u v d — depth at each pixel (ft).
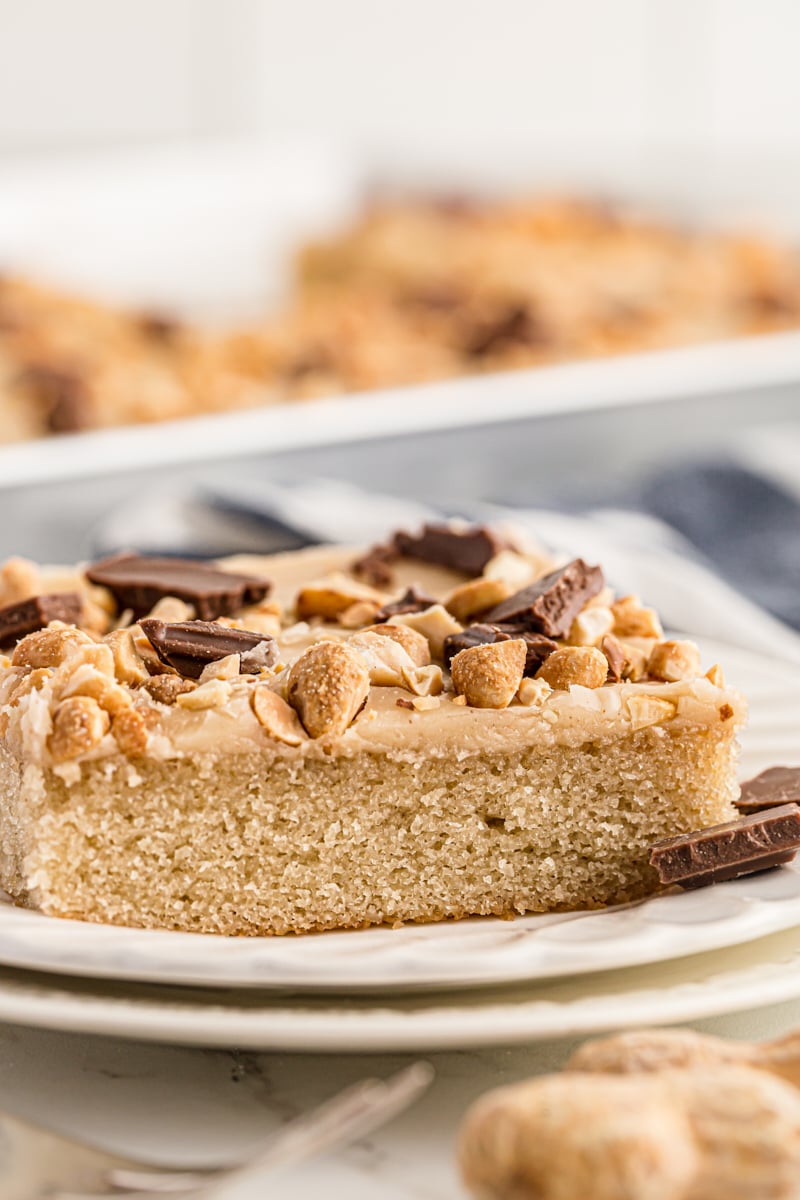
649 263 3.21
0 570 1.51
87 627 1.45
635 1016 1.19
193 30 3.82
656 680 1.39
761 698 1.51
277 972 1.21
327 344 2.74
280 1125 1.20
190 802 1.34
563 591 1.42
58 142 3.78
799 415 2.35
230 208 3.20
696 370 2.29
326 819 1.36
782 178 3.52
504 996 1.23
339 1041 1.17
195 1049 1.25
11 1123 1.16
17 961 1.22
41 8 3.69
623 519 1.91
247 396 2.51
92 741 1.32
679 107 4.17
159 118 3.85
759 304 3.02
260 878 1.35
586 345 2.77
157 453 1.99
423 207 3.50
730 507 2.02
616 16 4.10
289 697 1.35
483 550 1.52
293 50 3.92
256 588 1.48
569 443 2.19
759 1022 1.26
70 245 3.07
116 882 1.34
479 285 3.07
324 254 3.23
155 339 2.79
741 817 1.38
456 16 4.01
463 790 1.37
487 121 4.10
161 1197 1.12
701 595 1.71
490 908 1.38
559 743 1.37
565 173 3.62
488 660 1.36
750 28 4.15
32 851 1.32
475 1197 1.09
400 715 1.35
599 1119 1.08
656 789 1.38
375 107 4.02
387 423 2.07
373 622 1.45
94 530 1.96
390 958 1.22
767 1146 1.08
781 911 1.27
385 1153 1.17
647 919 1.26
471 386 2.22
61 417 2.34
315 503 1.88
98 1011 1.19
